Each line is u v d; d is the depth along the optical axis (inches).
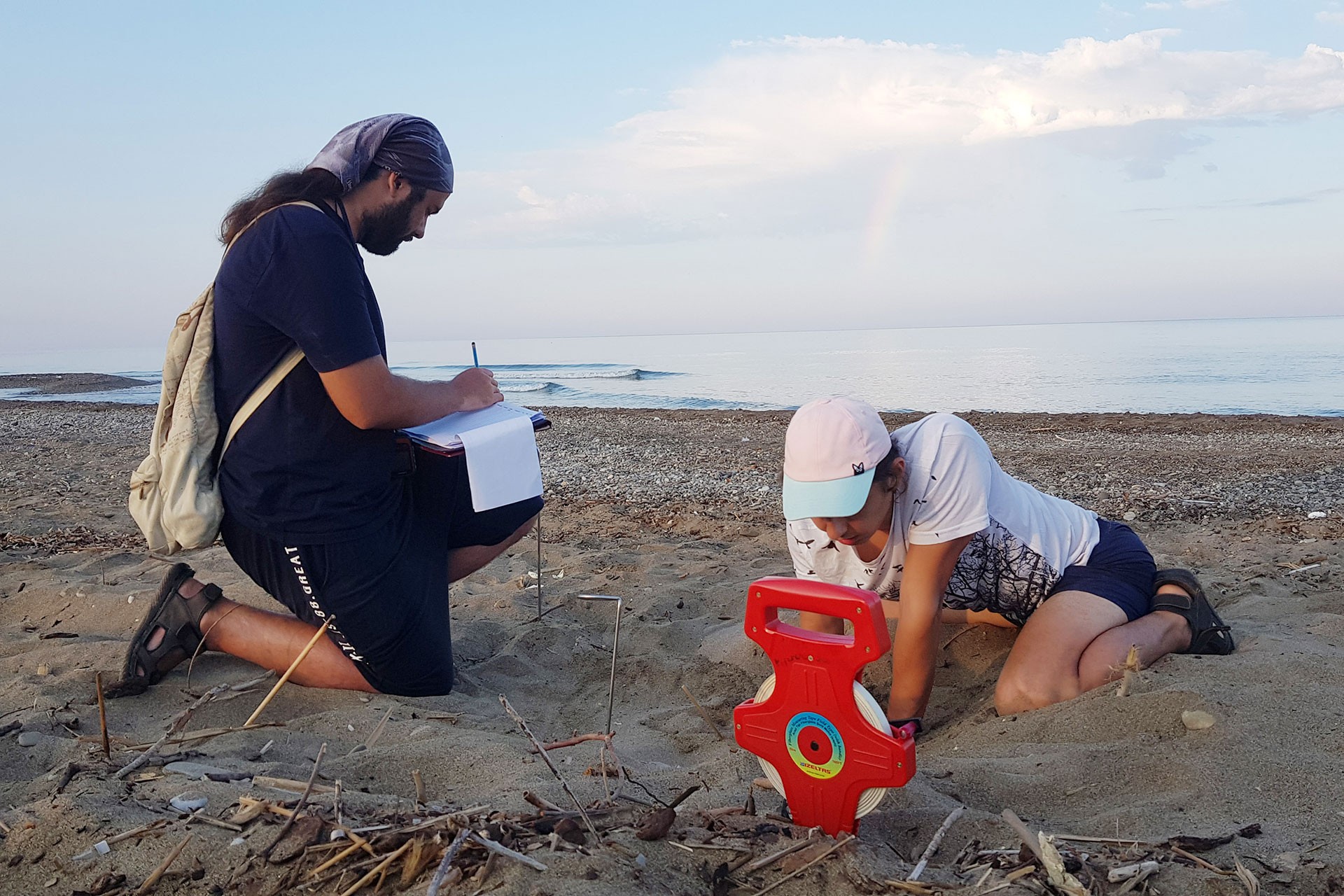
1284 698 101.2
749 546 233.6
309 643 119.2
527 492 127.4
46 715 113.7
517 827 75.3
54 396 1277.1
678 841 75.2
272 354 112.0
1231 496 308.2
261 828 77.7
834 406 97.3
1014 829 73.7
